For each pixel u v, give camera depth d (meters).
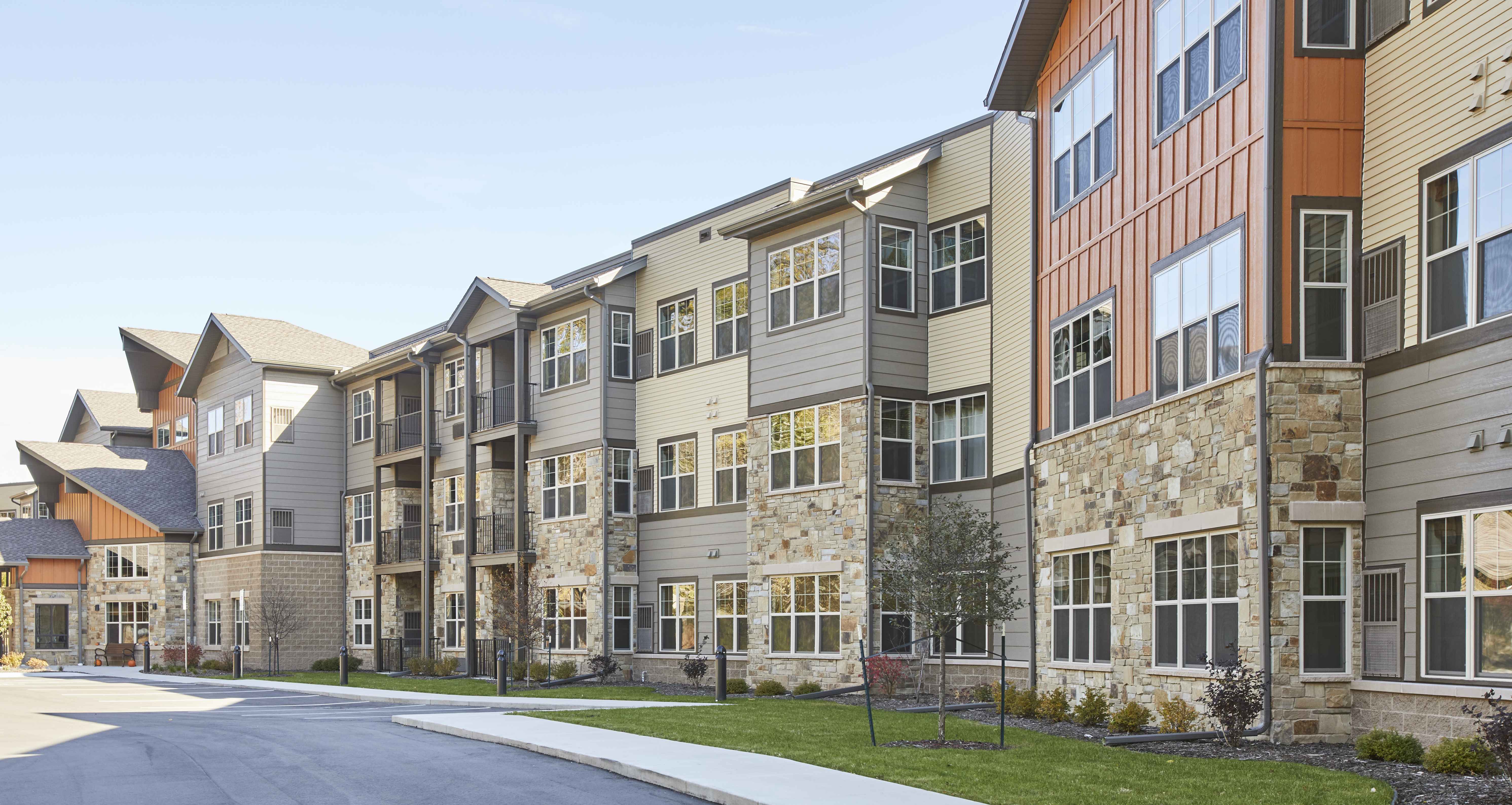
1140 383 17.30
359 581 42.56
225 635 44.41
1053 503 20.05
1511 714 10.59
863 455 24.22
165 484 48.22
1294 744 13.80
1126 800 10.62
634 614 31.39
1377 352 14.00
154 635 46.12
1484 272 12.57
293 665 42.16
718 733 16.25
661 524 30.94
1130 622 17.23
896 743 15.16
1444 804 10.20
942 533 17.50
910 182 25.34
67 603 47.84
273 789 12.66
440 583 37.69
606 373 31.67
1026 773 12.31
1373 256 14.11
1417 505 13.29
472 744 16.34
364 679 35.50
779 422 26.38
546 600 33.28
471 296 35.56
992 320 23.72
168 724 20.41
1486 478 12.38
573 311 32.97
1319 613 14.02
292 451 43.25
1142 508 17.02
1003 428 23.00
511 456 35.88
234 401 45.25
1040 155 21.16
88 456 48.91
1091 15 19.19
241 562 43.56
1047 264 20.75
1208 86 15.77
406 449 38.81
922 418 24.88
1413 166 13.60
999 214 23.61
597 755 13.99
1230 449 14.81
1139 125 17.55
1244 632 14.41
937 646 24.14
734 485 28.81
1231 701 13.73
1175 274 16.42
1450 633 12.77
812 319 25.77
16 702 26.36
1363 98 14.45
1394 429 13.69
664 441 31.02
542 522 33.66
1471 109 12.76
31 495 61.28
